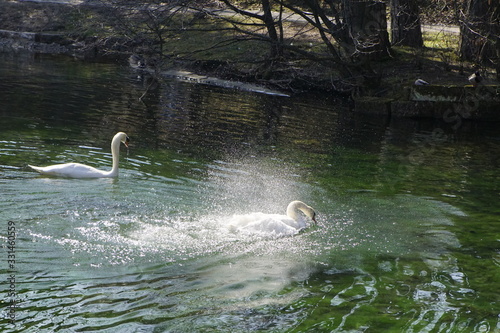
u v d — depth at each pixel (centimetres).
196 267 852
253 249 931
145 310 726
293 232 1002
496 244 1016
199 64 2739
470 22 2269
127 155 1412
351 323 729
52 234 913
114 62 2905
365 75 2311
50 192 1088
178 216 1027
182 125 1791
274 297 782
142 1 2336
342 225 1063
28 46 3144
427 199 1241
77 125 1677
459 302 802
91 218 984
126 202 1070
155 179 1229
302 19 3119
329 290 814
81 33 3150
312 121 1992
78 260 841
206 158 1439
